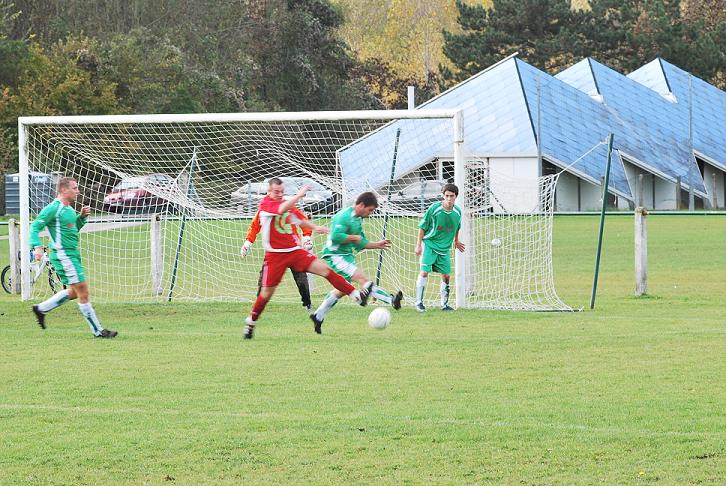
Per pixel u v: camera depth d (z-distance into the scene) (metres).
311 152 67.12
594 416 20.92
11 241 46.75
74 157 54.78
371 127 96.25
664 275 50.91
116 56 128.75
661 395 22.67
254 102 154.00
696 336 30.88
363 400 22.72
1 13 134.00
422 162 89.75
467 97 121.44
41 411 22.03
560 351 28.56
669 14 183.25
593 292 38.81
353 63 174.62
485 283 48.22
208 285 50.28
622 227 83.50
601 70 132.62
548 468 17.75
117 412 21.86
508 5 178.25
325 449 19.02
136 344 30.83
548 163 116.69
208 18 161.50
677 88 137.75
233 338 31.86
